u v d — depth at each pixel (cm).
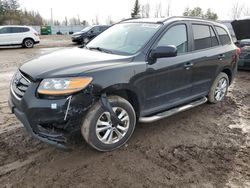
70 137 355
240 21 900
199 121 470
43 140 310
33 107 301
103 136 345
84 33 2086
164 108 420
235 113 517
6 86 673
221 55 513
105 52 400
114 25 491
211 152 368
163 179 306
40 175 307
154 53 370
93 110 322
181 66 420
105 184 296
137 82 360
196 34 465
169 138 402
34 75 312
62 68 321
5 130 407
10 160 332
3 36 1705
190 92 463
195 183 302
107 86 326
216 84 531
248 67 873
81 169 320
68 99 300
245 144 395
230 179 311
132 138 396
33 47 1845
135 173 315
